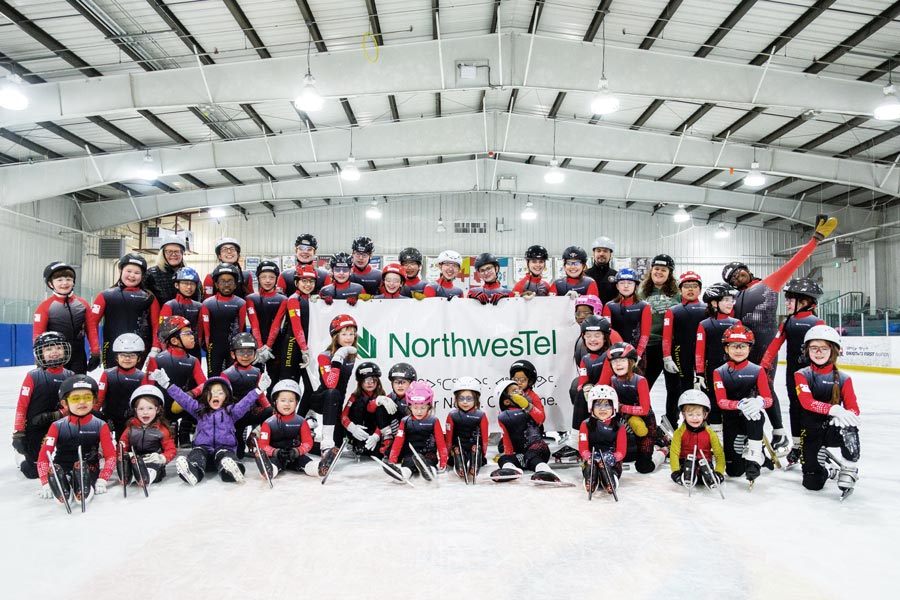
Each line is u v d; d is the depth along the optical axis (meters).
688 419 4.92
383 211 32.31
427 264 32.03
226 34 14.03
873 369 20.53
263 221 32.06
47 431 5.15
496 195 32.53
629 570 3.17
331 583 3.00
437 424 5.47
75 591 2.93
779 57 15.06
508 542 3.59
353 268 8.17
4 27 13.04
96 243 27.91
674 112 19.19
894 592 2.91
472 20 15.00
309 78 12.75
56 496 4.26
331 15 13.78
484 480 5.20
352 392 6.75
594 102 13.36
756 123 19.20
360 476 5.38
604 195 27.28
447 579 3.04
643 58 14.75
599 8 14.05
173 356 6.16
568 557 3.35
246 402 5.73
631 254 32.59
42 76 15.33
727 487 4.98
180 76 14.61
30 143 19.66
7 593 2.91
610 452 5.05
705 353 6.19
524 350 7.05
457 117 20.70
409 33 15.22
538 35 14.75
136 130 19.20
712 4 13.16
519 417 5.58
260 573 3.13
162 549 3.49
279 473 5.48
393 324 7.07
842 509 4.32
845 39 14.01
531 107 20.72
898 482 5.14
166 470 5.62
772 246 32.78
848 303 26.50
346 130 20.72
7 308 21.91
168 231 29.86
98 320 6.43
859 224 27.56
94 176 20.42
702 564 3.26
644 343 6.46
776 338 5.95
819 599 2.84
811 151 21.11
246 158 20.62
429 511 4.24
